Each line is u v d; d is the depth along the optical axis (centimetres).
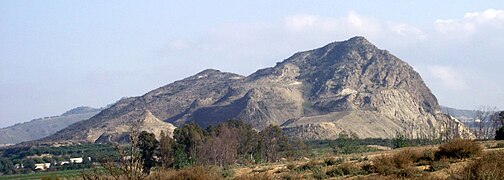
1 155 14150
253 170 4222
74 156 11931
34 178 7269
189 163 6188
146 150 6044
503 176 2094
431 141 7438
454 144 3059
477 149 3019
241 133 7888
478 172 2173
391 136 17788
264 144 7925
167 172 2914
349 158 4034
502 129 5056
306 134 16325
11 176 8338
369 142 11138
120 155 1645
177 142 6888
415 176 2605
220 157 7031
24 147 15100
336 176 3130
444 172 2623
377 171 2994
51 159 11638
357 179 2627
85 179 1873
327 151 8206
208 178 2889
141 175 1634
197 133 7075
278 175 3356
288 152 7831
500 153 2486
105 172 1827
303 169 3744
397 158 3030
